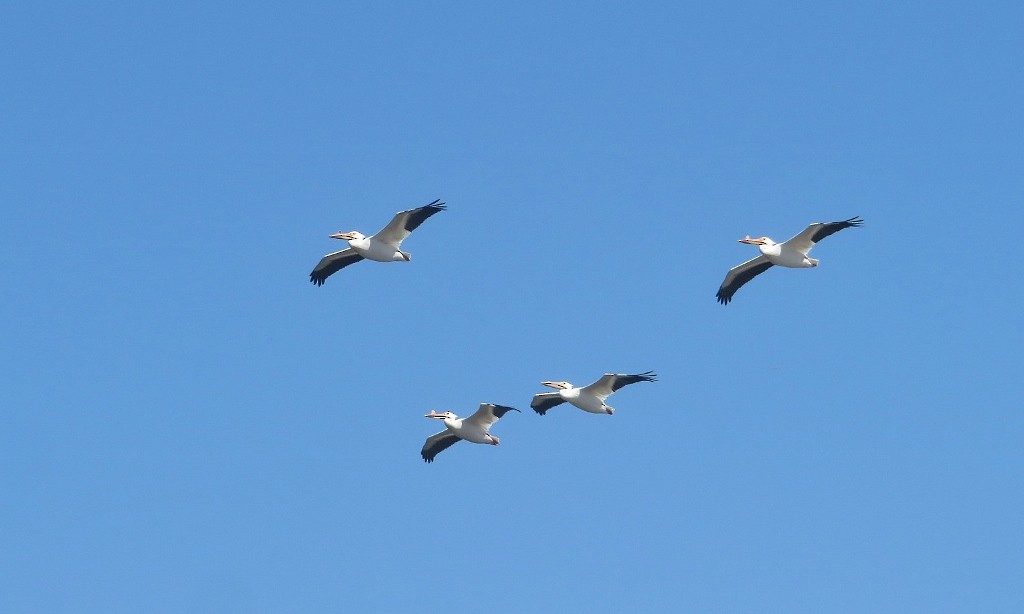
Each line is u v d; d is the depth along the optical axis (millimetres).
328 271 74438
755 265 73875
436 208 72188
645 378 72625
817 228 72125
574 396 73312
